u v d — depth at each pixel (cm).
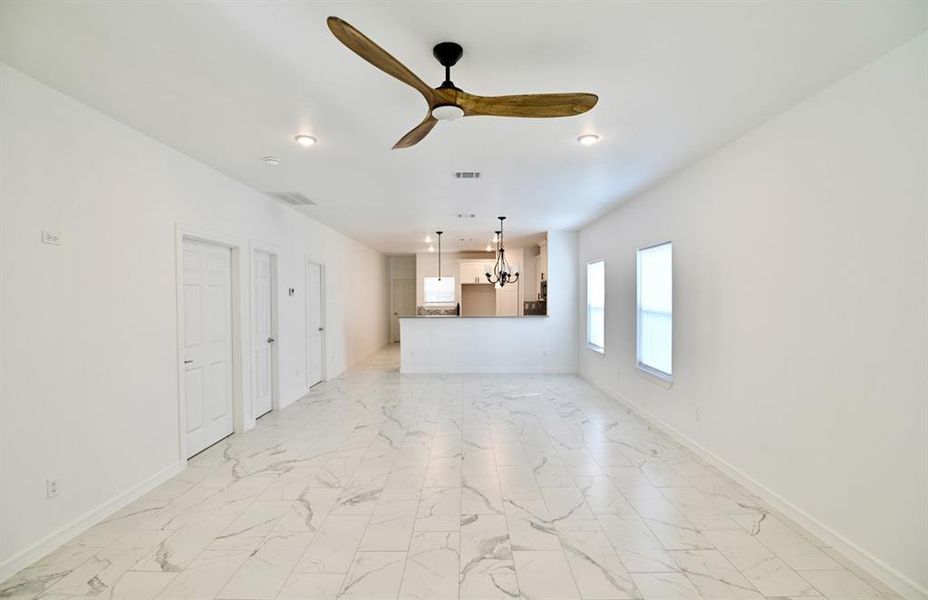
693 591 197
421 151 327
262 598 194
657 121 275
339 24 130
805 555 222
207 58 201
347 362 809
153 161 302
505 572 211
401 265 1232
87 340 250
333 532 246
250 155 337
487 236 796
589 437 409
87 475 250
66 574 210
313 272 645
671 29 181
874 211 206
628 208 508
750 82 226
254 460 354
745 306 298
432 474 325
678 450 373
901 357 195
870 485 209
